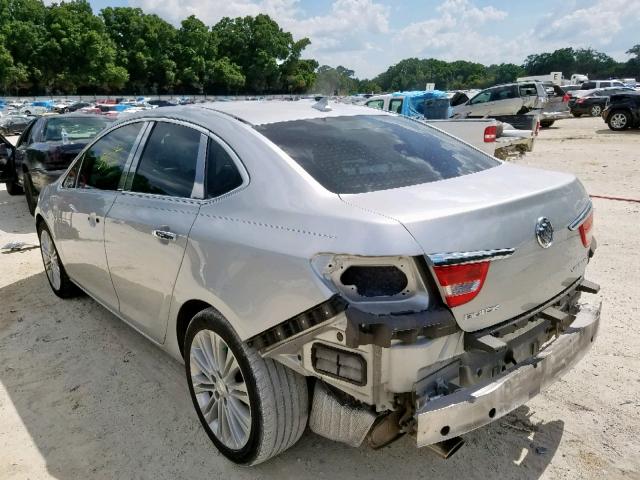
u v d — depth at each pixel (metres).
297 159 2.53
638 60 142.50
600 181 9.95
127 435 3.01
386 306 2.01
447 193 2.33
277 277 2.24
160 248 2.91
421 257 1.99
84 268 4.02
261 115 2.96
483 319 2.15
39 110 46.12
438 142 3.15
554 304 2.53
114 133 3.80
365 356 2.04
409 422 2.13
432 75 175.88
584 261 2.73
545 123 22.31
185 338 2.88
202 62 100.19
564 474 2.62
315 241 2.15
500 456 2.76
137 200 3.24
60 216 4.24
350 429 2.32
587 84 41.12
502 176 2.69
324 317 2.08
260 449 2.51
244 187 2.57
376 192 2.36
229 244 2.46
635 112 18.92
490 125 9.44
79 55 86.62
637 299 4.54
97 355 3.90
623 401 3.17
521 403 2.25
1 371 3.73
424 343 2.01
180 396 3.37
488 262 2.08
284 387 2.45
